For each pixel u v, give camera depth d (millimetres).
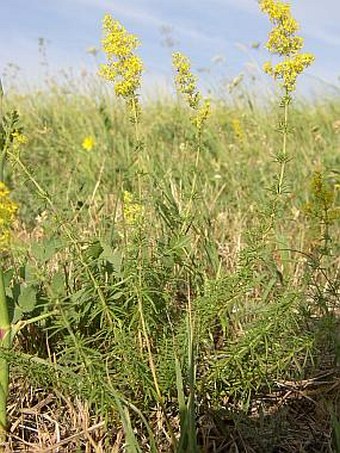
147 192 1109
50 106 2436
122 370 703
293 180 1532
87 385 669
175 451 646
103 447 697
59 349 823
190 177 1313
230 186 1604
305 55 801
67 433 723
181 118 2135
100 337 751
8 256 1030
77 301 784
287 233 1247
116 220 1176
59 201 1139
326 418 769
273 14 796
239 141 1976
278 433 729
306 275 896
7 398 733
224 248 1172
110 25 784
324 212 957
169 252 831
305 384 826
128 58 790
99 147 1853
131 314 744
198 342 745
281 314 719
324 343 878
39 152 1892
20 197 1435
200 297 782
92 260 812
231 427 739
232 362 715
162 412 686
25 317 826
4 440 696
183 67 865
